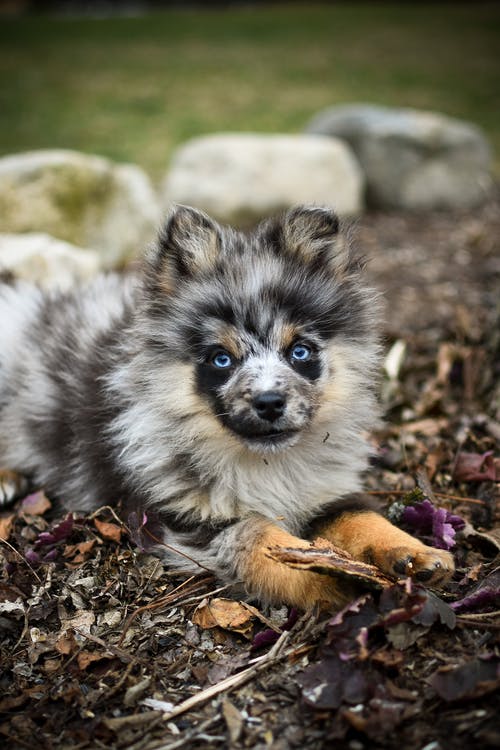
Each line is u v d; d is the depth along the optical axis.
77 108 2.43
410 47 3.54
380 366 0.67
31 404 0.72
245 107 2.48
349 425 0.65
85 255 0.96
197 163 1.40
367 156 1.54
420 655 0.54
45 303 0.79
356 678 0.53
